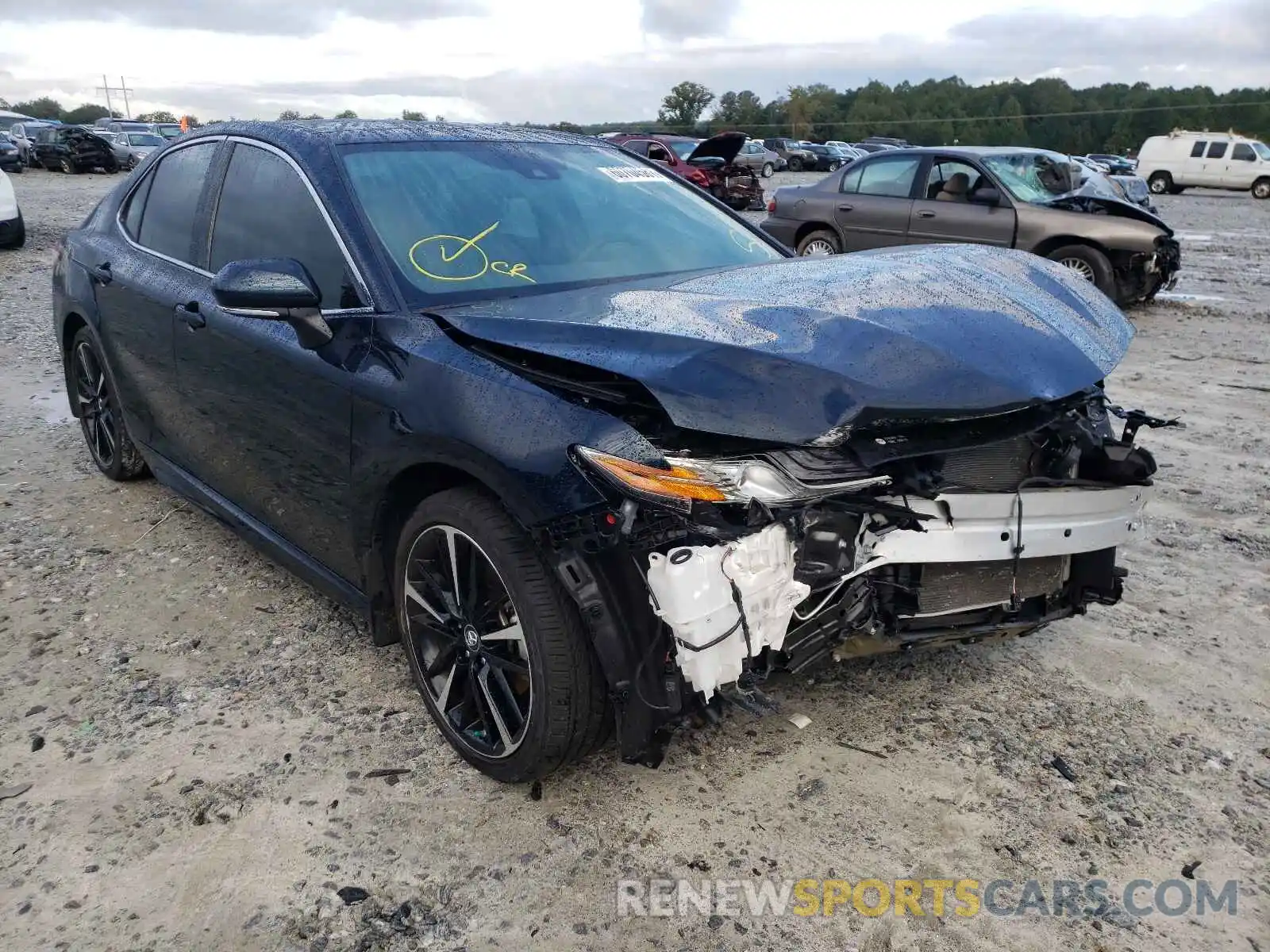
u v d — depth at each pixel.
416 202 3.09
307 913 2.24
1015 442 2.70
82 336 4.59
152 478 4.92
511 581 2.38
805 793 2.64
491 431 2.35
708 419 2.10
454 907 2.26
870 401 2.17
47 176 30.11
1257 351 8.22
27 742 2.83
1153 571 4.00
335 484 2.91
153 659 3.29
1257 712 3.03
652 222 3.50
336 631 3.49
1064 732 2.92
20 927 2.19
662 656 2.25
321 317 2.78
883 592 2.56
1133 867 2.40
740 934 2.19
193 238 3.72
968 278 2.83
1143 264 9.62
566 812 2.56
